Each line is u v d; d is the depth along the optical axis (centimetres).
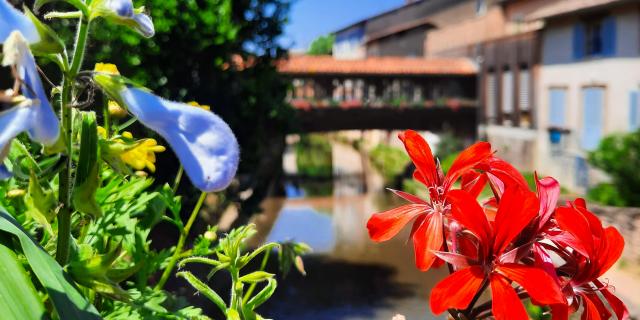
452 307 83
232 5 826
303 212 1867
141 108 64
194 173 61
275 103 934
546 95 2006
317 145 3772
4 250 66
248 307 113
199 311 117
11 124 57
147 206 132
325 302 941
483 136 2431
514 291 82
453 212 85
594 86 1753
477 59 2491
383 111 2398
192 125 63
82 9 66
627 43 1628
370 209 1950
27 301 62
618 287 823
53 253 98
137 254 123
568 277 92
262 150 986
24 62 59
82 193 68
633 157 1334
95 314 65
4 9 63
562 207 85
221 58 804
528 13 2288
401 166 2745
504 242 85
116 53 624
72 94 68
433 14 3347
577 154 1822
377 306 926
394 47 3606
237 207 988
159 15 702
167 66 749
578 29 1823
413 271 1132
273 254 1074
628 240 993
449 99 2498
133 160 100
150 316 107
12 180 110
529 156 2114
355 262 1206
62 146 64
